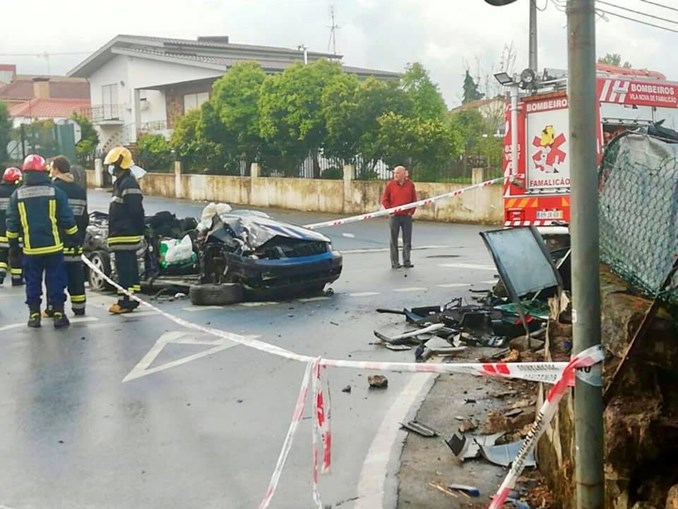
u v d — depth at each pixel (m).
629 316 3.97
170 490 4.88
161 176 36.94
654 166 4.20
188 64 41.09
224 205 11.71
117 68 46.03
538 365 3.63
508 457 5.14
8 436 5.87
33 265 9.49
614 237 4.69
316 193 28.80
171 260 11.71
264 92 31.08
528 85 11.65
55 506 4.68
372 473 5.02
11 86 68.31
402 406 6.34
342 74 30.12
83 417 6.26
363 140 27.92
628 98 11.74
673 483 3.66
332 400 6.55
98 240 12.40
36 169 9.51
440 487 4.78
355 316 9.93
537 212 11.62
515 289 7.57
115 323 9.74
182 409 6.41
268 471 5.14
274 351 5.70
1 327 9.61
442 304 10.56
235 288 10.86
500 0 3.69
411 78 28.91
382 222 24.78
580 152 3.07
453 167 26.31
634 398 3.89
